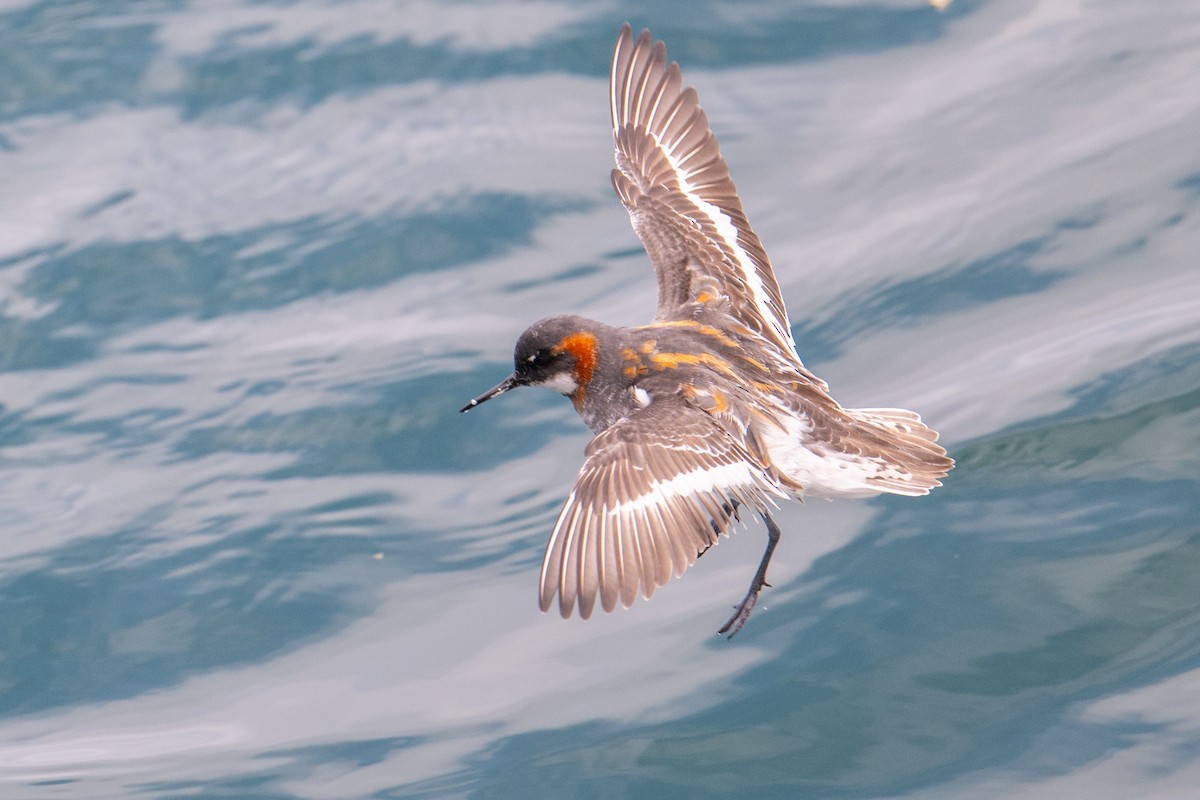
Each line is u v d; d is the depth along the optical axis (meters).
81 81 17.50
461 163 16.31
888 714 10.69
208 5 18.59
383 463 13.40
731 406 9.77
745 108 16.72
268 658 11.79
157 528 12.89
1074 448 12.48
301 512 12.95
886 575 11.77
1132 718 10.34
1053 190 15.23
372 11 18.36
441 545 12.63
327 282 15.15
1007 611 11.28
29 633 12.07
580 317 10.68
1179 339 13.20
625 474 9.02
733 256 11.15
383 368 14.23
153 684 11.66
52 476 13.34
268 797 10.61
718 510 9.16
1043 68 16.81
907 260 14.80
